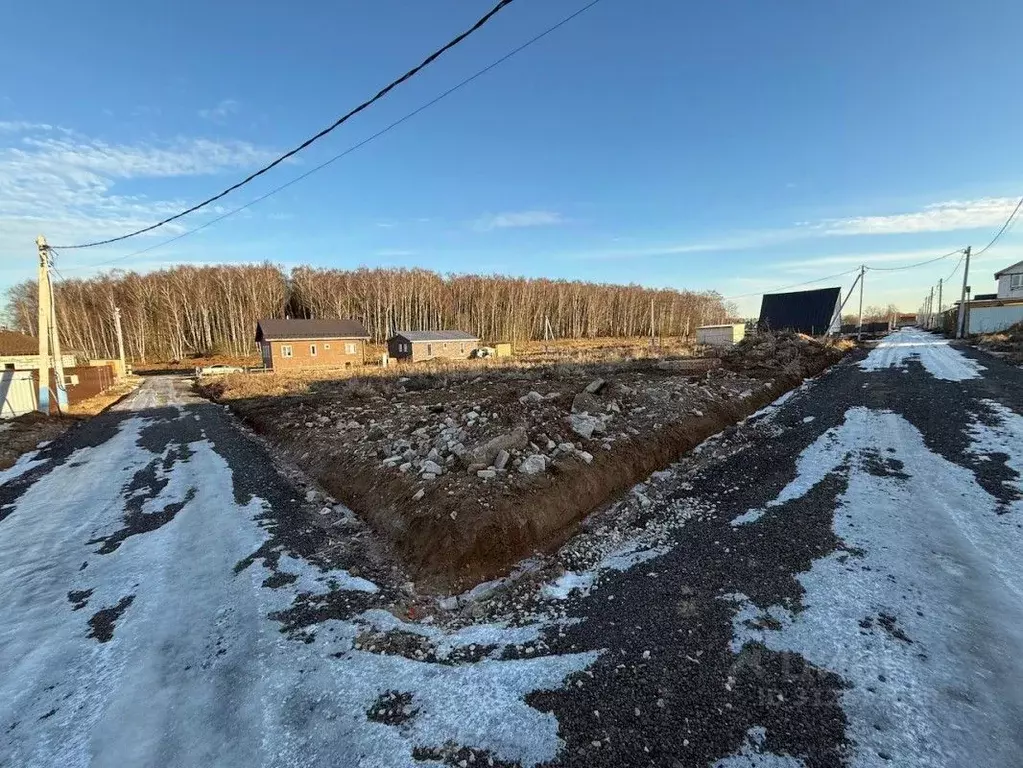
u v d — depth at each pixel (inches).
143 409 728.3
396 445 327.9
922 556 191.5
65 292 2230.6
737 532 225.3
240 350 2210.9
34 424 565.6
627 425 358.3
